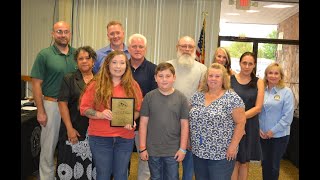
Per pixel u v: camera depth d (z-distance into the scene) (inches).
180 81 120.0
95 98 96.2
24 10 227.5
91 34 230.2
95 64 123.5
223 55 125.7
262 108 125.5
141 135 101.8
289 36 263.7
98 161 97.0
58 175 112.7
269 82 126.6
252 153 116.0
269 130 123.0
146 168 123.4
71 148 110.9
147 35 229.8
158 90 102.0
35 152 147.6
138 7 228.2
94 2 228.1
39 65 120.7
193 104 99.3
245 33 287.0
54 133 124.0
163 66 99.0
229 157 94.0
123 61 95.8
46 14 227.8
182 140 100.0
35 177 146.5
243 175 118.2
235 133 93.4
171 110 99.4
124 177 99.3
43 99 123.4
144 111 101.4
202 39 219.3
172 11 228.1
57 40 122.1
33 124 143.8
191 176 118.2
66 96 108.8
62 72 121.8
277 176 126.3
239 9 227.8
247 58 113.9
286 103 123.0
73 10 228.4
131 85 98.1
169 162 100.4
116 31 126.3
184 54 119.3
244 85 115.0
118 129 95.8
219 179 94.9
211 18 227.8
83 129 109.9
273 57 252.5
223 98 93.9
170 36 229.5
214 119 92.2
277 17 274.2
